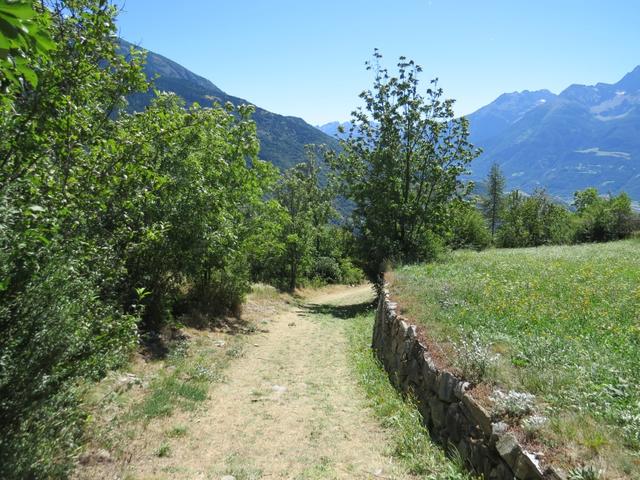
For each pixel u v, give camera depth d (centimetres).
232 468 538
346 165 3098
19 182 397
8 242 359
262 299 2406
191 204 1103
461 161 2884
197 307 1499
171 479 496
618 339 640
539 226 6412
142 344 1011
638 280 1095
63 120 506
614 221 4697
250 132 1681
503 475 416
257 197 1814
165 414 677
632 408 423
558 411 439
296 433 668
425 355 714
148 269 1087
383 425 690
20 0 173
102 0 520
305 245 3831
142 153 695
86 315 465
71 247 438
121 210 641
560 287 1034
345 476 521
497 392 504
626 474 332
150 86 667
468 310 867
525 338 666
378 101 2978
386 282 1532
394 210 2819
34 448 388
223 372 991
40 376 388
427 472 515
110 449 531
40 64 432
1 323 366
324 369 1100
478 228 5269
